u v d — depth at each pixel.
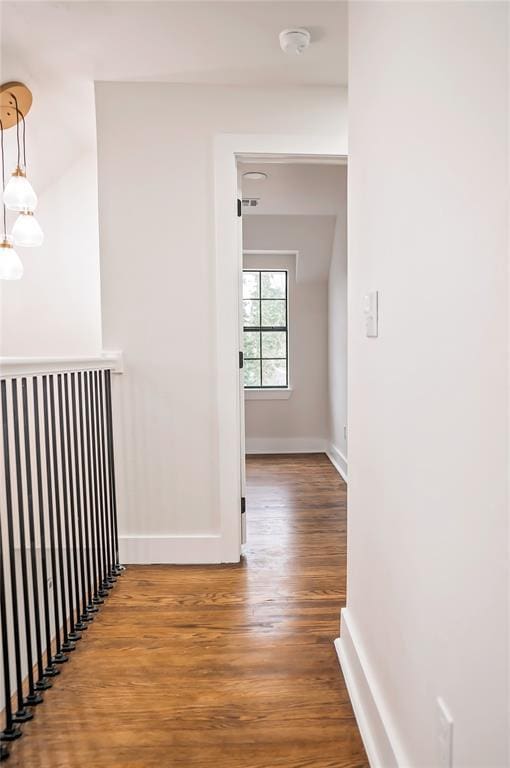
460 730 0.77
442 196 0.81
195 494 2.41
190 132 2.28
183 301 2.34
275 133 2.29
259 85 2.27
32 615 2.15
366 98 1.31
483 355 0.68
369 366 1.30
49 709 1.41
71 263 3.04
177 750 1.26
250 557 2.47
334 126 2.30
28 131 2.47
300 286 4.90
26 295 3.06
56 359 1.68
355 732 1.32
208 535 2.41
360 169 1.38
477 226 0.69
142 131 2.27
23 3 1.67
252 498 3.47
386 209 1.13
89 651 1.68
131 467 2.39
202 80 2.23
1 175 2.57
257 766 1.21
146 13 1.73
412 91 0.95
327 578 2.22
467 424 0.73
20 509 1.47
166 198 2.30
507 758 0.64
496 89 0.63
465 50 0.72
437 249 0.83
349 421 1.57
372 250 1.26
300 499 3.45
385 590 1.16
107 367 2.25
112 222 2.30
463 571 0.75
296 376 4.96
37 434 1.57
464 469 0.74
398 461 1.06
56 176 2.99
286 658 1.63
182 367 2.37
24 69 2.09
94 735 1.31
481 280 0.68
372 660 1.28
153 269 2.33
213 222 2.31
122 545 2.41
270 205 3.98
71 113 2.51
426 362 0.89
